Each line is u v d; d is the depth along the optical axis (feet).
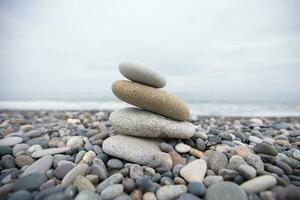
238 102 25.64
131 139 6.21
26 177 4.66
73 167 5.18
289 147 7.11
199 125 10.10
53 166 5.55
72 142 6.96
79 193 4.02
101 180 4.82
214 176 4.65
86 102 23.49
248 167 4.65
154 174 5.02
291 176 4.87
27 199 4.03
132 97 6.23
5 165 5.50
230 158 5.45
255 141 7.67
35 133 8.11
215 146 6.67
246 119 13.99
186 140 6.88
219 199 3.87
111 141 5.96
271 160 5.39
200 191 4.14
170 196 4.11
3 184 4.77
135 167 5.07
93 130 8.65
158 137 6.81
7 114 14.69
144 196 4.15
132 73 6.35
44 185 4.46
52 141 7.39
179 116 6.70
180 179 4.72
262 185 4.16
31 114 14.78
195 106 22.49
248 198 3.90
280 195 3.91
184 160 5.65
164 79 6.82
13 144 6.97
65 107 19.30
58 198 3.65
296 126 11.71
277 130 10.08
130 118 6.29
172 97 6.58
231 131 9.09
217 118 14.25
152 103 6.23
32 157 6.00
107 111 15.80
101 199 4.02
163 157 5.50
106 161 5.66
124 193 4.33
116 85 6.46
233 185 4.09
